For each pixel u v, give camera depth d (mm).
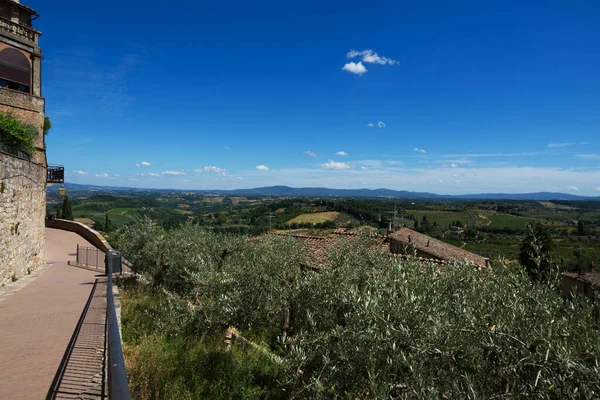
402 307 4430
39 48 21297
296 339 5203
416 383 3408
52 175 23625
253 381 7086
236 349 8367
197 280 9375
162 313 9242
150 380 6453
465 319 4203
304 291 7230
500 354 3814
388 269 6691
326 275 7070
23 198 15102
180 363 7301
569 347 3398
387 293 5164
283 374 5508
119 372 2693
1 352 6660
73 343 7312
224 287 8578
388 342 3975
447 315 4477
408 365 3471
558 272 5023
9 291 12250
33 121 20141
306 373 4961
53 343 7242
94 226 42312
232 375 7051
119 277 15523
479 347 3949
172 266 13398
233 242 14680
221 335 8711
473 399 3207
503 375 3711
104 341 7504
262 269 8305
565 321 3982
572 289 4445
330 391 4285
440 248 19297
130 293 12938
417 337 4078
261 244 14031
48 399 4992
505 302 4551
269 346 8922
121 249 16688
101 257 21594
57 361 6340
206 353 7812
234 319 7953
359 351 4180
